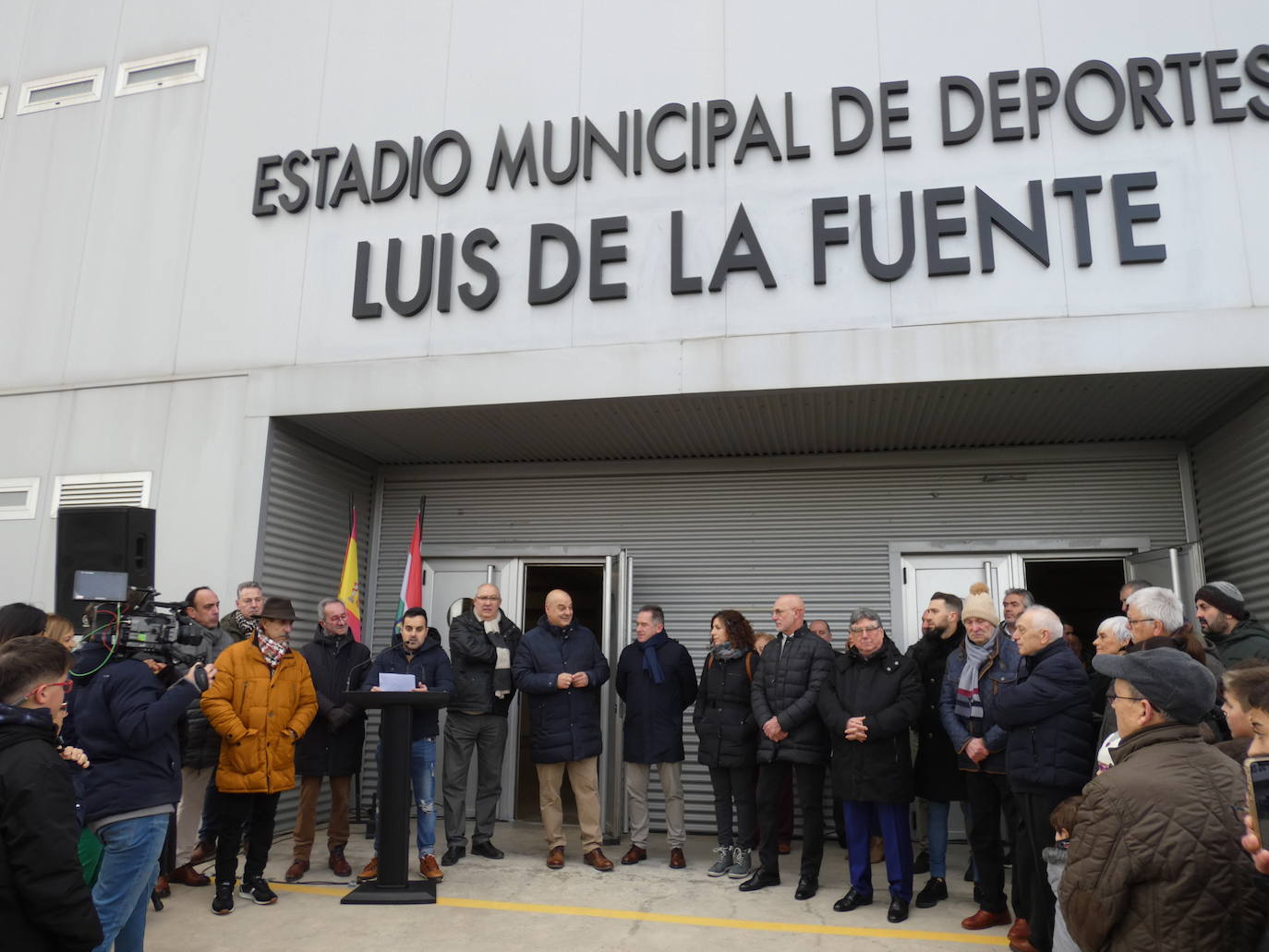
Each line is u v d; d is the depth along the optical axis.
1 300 7.79
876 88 6.25
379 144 7.02
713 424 6.86
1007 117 6.01
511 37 6.97
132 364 7.34
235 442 6.92
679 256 6.27
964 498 7.32
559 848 5.87
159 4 7.96
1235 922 2.13
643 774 6.04
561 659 5.91
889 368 5.85
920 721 5.31
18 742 2.35
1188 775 2.28
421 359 6.64
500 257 6.66
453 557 8.00
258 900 5.04
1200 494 6.87
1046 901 4.01
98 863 3.46
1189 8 5.91
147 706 3.51
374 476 8.31
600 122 6.67
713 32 6.59
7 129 8.13
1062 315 5.70
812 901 5.13
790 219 6.20
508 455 7.93
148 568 4.47
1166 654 2.42
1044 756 4.02
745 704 5.67
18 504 7.38
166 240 7.46
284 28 7.53
